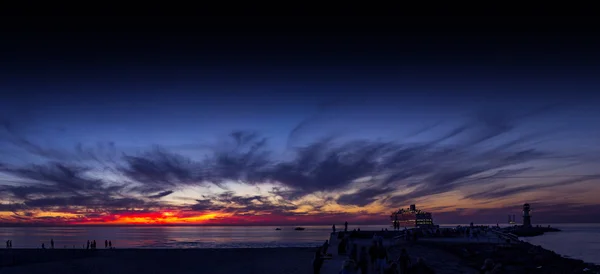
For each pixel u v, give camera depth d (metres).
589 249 112.56
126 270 45.69
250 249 68.69
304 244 146.50
